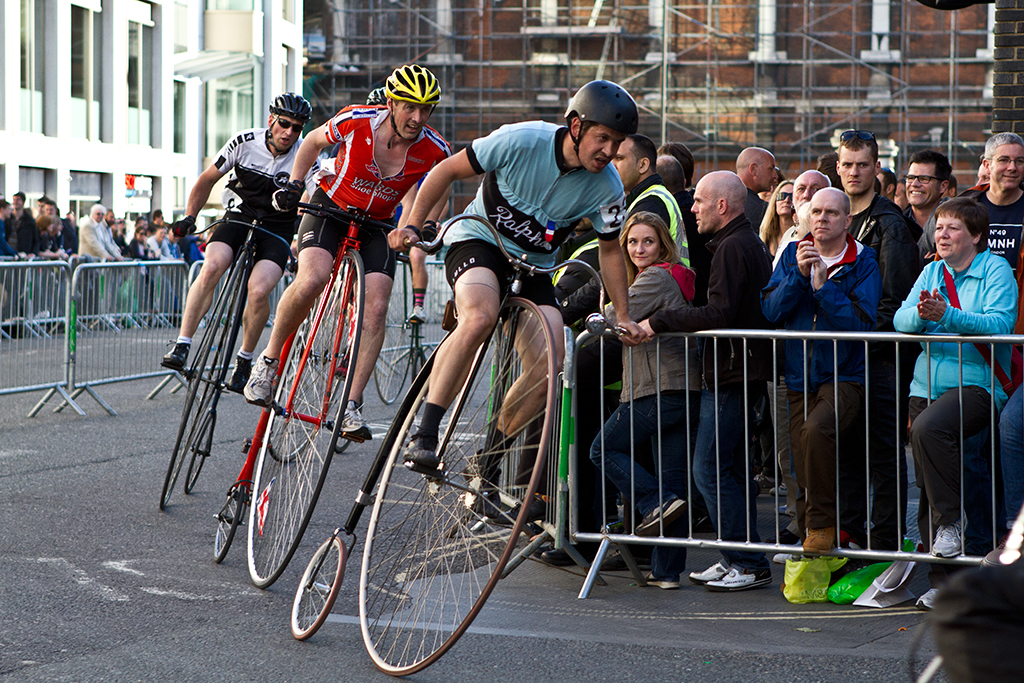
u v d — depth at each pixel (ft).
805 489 29.07
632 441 29.53
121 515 36.99
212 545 33.63
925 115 207.51
